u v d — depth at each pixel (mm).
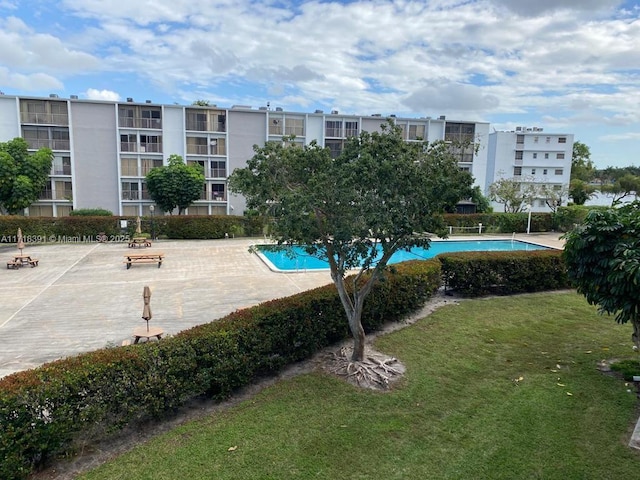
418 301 10102
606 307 6625
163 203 32875
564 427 5402
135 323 9906
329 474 4520
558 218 31812
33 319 10195
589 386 6492
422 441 5113
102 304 11539
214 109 37438
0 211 30031
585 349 7984
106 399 4914
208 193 38000
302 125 39812
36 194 30641
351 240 6199
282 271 15820
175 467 4617
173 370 5449
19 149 29922
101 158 35250
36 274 15523
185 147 37062
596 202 48469
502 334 8750
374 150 5930
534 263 12086
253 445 5004
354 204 5898
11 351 8180
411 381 6656
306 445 5012
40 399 4352
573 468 4625
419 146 6176
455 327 9141
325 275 15570
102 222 24734
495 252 12461
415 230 5918
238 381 6184
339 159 6184
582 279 7156
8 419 4172
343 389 6391
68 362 4930
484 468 4629
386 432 5289
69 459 4746
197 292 12922
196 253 20469
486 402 6020
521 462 4727
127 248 21891
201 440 5102
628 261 5926
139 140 36062
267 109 39125
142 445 5016
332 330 7855
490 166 57531
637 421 5531
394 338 8477
